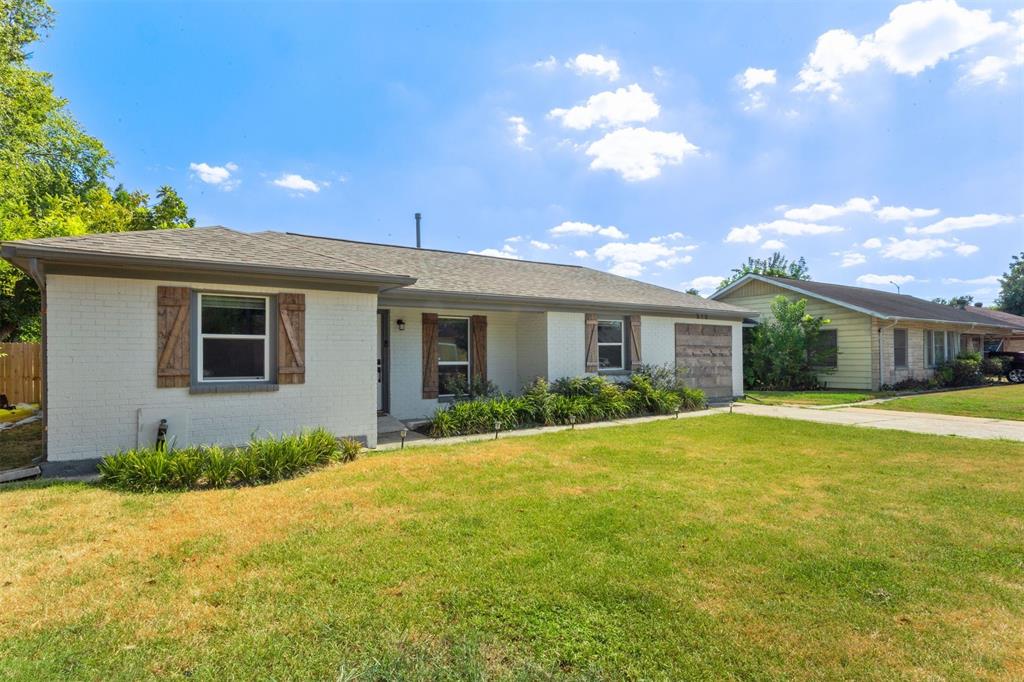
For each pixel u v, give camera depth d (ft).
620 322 43.24
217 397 22.88
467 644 8.63
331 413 25.57
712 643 8.66
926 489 18.01
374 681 7.70
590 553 12.32
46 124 57.31
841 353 60.64
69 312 20.03
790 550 12.53
